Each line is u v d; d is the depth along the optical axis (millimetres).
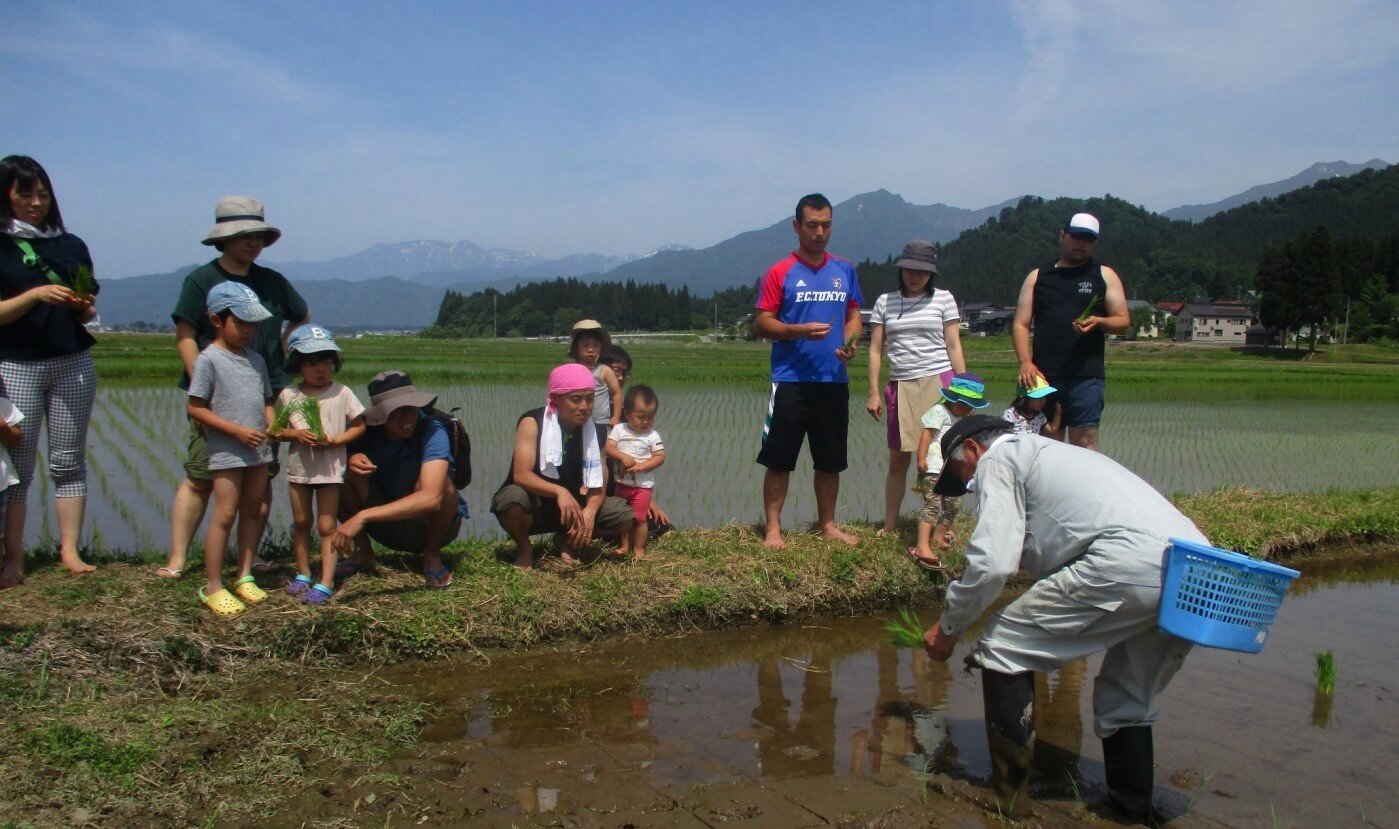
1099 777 3803
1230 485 9586
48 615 4418
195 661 4320
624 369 6332
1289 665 5070
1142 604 3229
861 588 5871
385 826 3129
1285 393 25578
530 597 5094
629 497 5859
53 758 3326
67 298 4777
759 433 12984
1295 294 60812
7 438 4461
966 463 3867
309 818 3160
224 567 5320
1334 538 7594
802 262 6109
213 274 5008
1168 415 18422
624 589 5355
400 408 4941
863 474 9914
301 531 4961
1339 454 12594
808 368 6027
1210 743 4066
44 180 4863
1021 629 3461
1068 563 3443
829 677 4836
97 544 6125
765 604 5562
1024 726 3447
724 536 6445
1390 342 67375
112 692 3986
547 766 3654
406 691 4355
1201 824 3400
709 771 3676
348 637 4613
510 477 5695
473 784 3467
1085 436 6453
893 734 4133
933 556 6027
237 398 4578
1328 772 3816
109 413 13867
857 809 3412
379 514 4746
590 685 4578
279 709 3955
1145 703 3410
